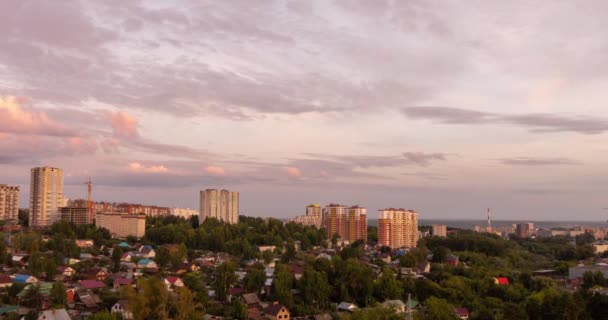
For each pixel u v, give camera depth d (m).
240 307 195.38
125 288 174.25
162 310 159.88
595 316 172.25
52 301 194.00
